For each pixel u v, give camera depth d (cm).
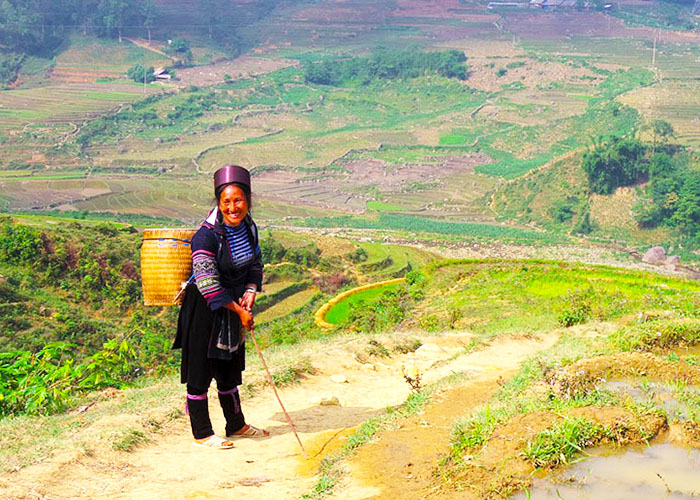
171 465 626
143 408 813
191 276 645
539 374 816
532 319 2102
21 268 6594
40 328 5756
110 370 1038
